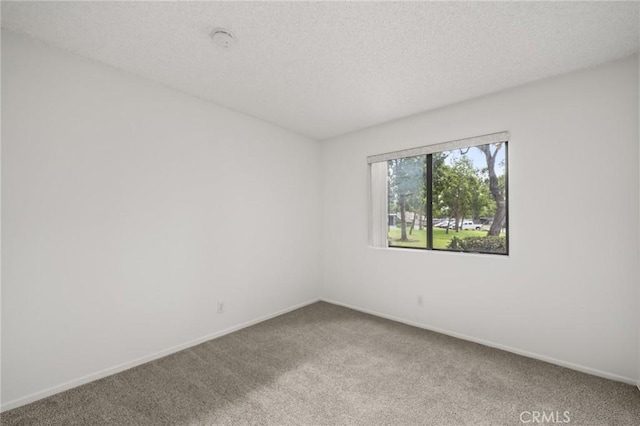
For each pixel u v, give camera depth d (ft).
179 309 8.98
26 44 6.37
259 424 5.74
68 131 6.92
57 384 6.71
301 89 8.89
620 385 6.92
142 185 8.20
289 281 12.68
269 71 7.83
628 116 7.01
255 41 6.48
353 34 6.20
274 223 12.06
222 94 9.30
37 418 5.89
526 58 7.09
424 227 11.10
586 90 7.54
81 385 7.02
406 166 11.62
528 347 8.42
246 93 9.21
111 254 7.58
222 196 10.22
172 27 6.04
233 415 5.98
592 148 7.46
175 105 8.95
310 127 12.43
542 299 8.18
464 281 9.68
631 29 5.93
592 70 7.46
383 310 11.91
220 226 10.14
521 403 6.31
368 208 12.48
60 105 6.81
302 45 6.63
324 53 6.95
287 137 12.66
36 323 6.45
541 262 8.20
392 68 7.61
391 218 12.10
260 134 11.51
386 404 6.32
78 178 7.06
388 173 12.16
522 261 8.51
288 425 5.71
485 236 9.66
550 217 8.05
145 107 8.27
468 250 10.02
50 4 5.36
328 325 10.98
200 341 9.47
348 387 6.95
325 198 14.17
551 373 7.48
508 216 8.85
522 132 8.50
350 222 13.12
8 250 6.13
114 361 7.60
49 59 6.67
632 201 6.96
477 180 9.83
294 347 9.11
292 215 12.85
